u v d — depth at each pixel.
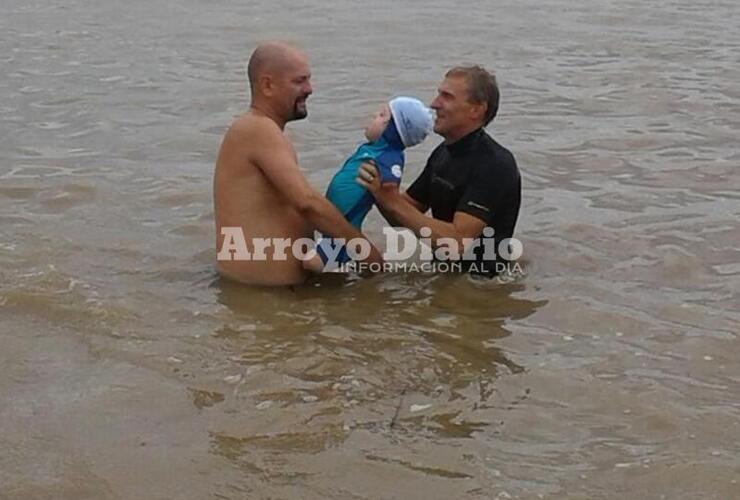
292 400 4.67
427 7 15.57
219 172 5.98
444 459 4.23
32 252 6.32
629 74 11.47
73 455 4.22
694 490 4.06
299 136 8.95
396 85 10.95
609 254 6.50
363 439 4.36
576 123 9.53
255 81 5.94
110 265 6.19
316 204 5.80
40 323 5.39
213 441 4.33
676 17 14.95
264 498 3.96
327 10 15.30
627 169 8.22
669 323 5.56
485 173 6.00
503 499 3.96
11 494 3.96
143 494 3.98
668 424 4.54
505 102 10.26
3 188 7.55
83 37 13.36
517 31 13.88
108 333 5.30
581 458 4.27
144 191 7.57
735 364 5.12
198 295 5.80
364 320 5.53
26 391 4.72
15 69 11.56
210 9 15.39
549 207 7.32
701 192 7.67
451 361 5.09
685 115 9.82
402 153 5.96
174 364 4.98
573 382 4.90
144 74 11.41
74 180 7.75
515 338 5.37
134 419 4.50
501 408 4.66
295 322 5.49
